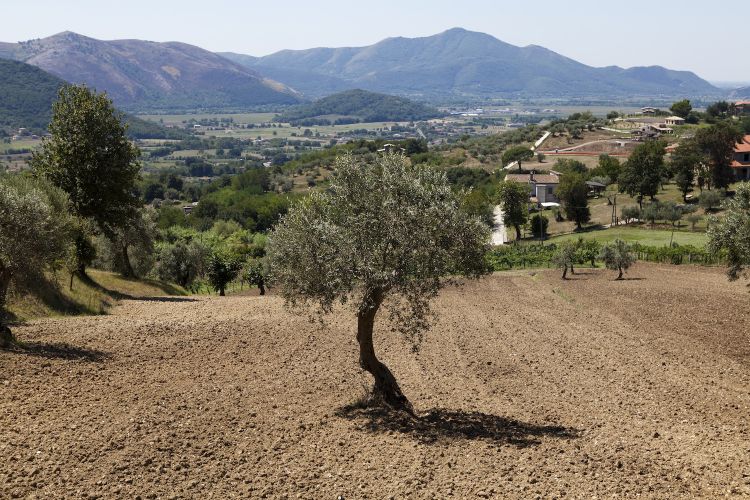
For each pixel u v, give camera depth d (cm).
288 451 1844
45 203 2795
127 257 6675
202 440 1870
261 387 2498
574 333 4019
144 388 2323
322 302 2206
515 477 1705
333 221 2222
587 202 12106
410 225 2086
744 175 13512
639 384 2828
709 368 3116
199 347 3112
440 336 3884
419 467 1750
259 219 15400
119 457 1678
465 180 16512
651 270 7281
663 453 1919
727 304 4925
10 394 2069
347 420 2156
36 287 3809
